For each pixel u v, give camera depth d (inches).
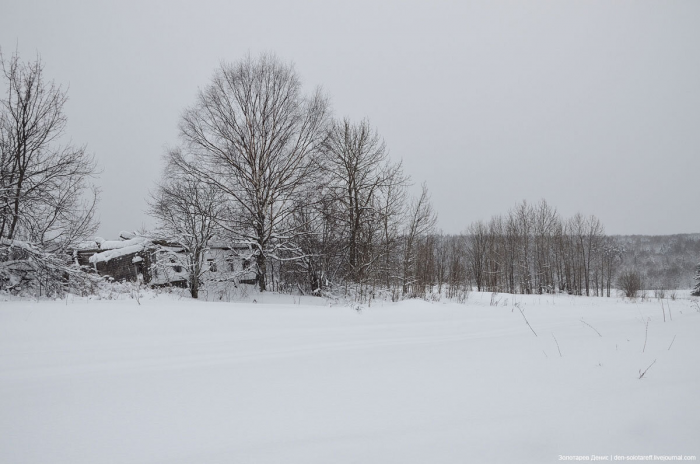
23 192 525.3
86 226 578.2
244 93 785.6
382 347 240.5
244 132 787.4
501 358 175.2
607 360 156.6
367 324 382.0
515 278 2026.3
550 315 479.8
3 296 479.2
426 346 230.1
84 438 107.7
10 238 526.6
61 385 163.5
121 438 107.0
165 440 104.6
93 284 543.5
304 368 181.0
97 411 129.3
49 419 122.9
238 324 355.6
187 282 678.5
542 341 210.4
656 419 98.4
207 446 99.6
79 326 309.6
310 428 108.3
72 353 233.1
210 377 169.8
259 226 761.6
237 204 769.6
